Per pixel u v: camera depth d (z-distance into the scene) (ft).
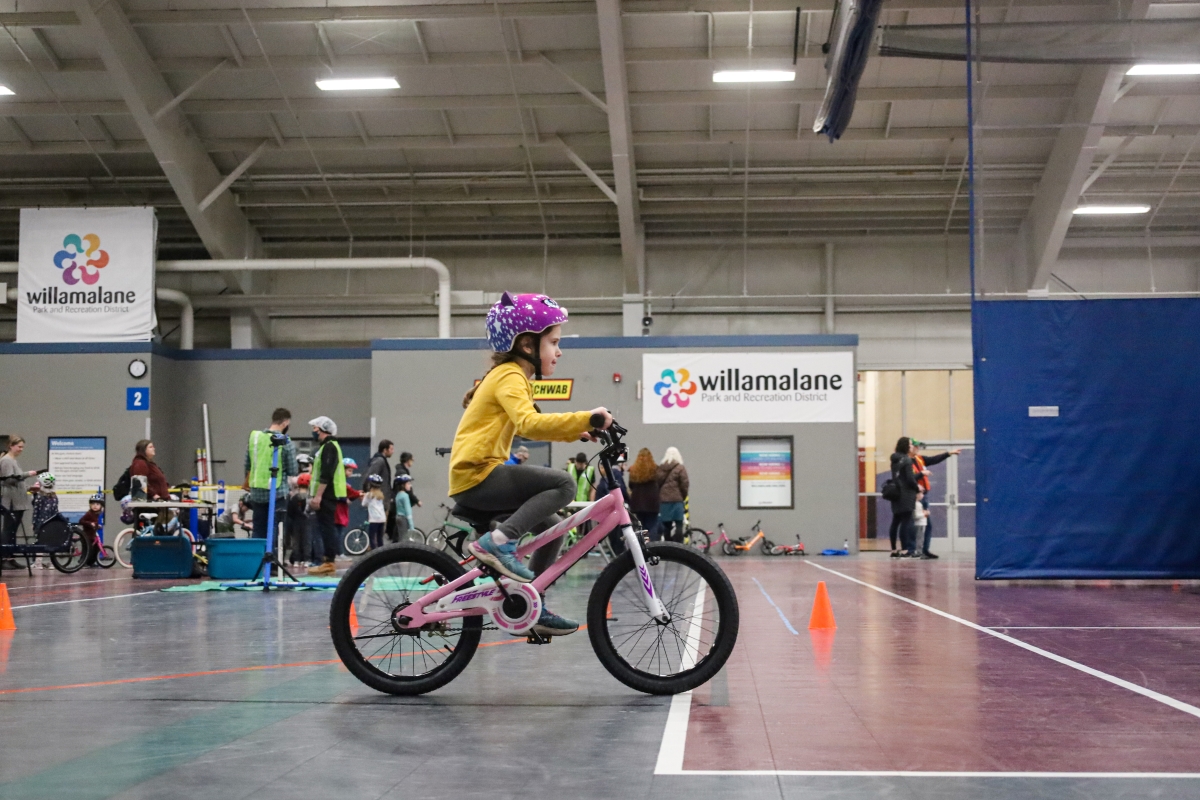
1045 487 35.88
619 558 14.73
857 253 76.84
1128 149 59.31
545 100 61.87
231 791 9.51
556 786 9.67
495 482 14.35
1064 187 58.70
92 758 10.81
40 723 12.65
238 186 70.64
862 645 19.86
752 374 64.54
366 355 71.92
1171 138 58.29
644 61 57.93
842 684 15.43
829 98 45.21
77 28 57.36
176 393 72.02
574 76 60.39
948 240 76.02
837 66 42.42
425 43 58.34
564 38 57.77
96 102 62.28
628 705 13.82
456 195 71.61
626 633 14.87
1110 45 41.68
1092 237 70.18
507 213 73.82
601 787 9.63
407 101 61.98
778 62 57.36
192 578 41.37
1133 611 26.40
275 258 78.13
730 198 70.49
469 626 14.60
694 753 11.03
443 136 65.87
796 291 76.64
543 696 14.51
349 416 71.72
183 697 14.44
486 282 77.51
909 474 59.00
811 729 12.26
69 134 65.72
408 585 14.94
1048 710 13.39
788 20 56.13
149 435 67.31
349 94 62.03
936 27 44.98
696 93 60.85
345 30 57.67
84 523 51.65
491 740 11.68
